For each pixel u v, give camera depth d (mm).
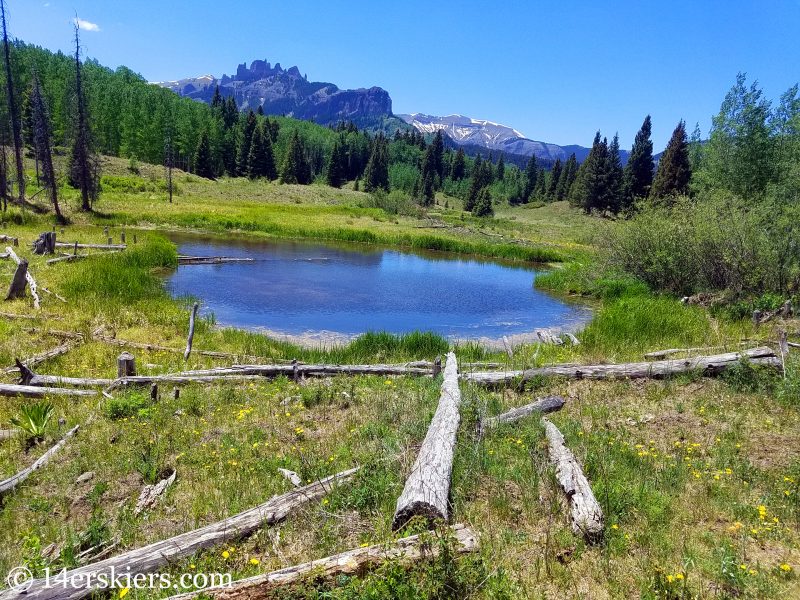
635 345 12141
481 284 25484
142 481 5531
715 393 8273
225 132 109562
